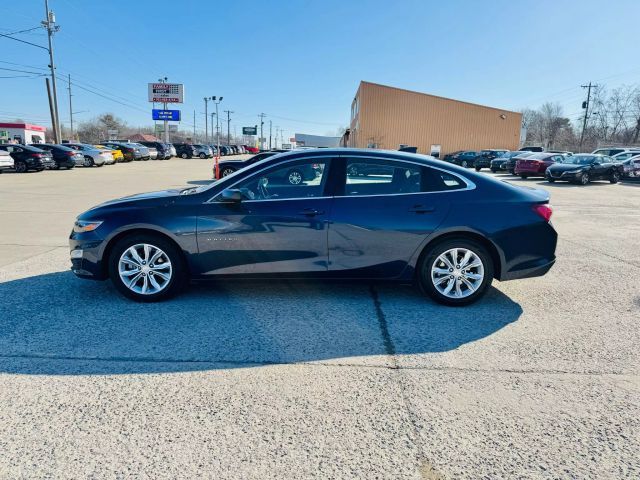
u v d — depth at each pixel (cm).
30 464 206
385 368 300
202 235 402
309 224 398
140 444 221
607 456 216
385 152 421
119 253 411
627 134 6009
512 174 2558
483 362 309
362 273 409
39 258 582
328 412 249
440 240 406
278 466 207
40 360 305
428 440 227
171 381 281
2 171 2338
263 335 349
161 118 5606
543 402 261
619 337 351
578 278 512
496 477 202
